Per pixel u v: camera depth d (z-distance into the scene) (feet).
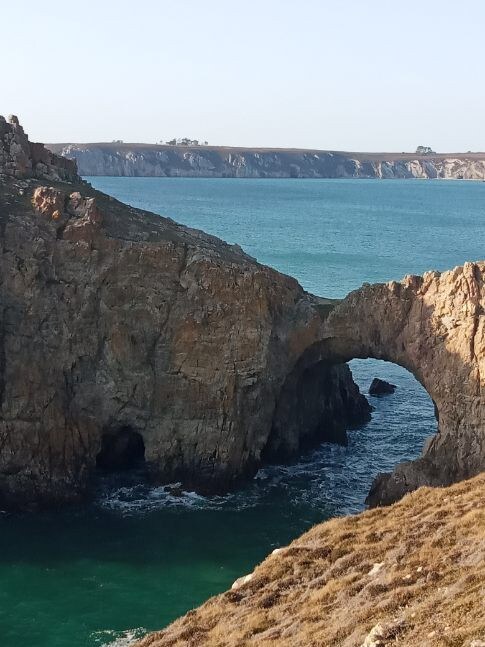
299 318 240.73
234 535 197.77
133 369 228.02
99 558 184.85
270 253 591.78
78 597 168.66
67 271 227.61
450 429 213.46
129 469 236.43
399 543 123.44
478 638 79.92
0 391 212.84
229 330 228.43
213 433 226.17
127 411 228.22
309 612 108.68
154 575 178.09
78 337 225.56
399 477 212.64
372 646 87.25
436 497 143.54
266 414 235.20
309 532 147.02
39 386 215.92
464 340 214.48
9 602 166.09
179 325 227.81
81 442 221.25
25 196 238.68
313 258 572.10
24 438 211.82
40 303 222.69
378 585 107.04
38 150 266.36
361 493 223.30
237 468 227.20
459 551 110.01
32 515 205.16
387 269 529.45
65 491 212.64
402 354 230.68
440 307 222.28
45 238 227.20
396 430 270.26
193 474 225.56
